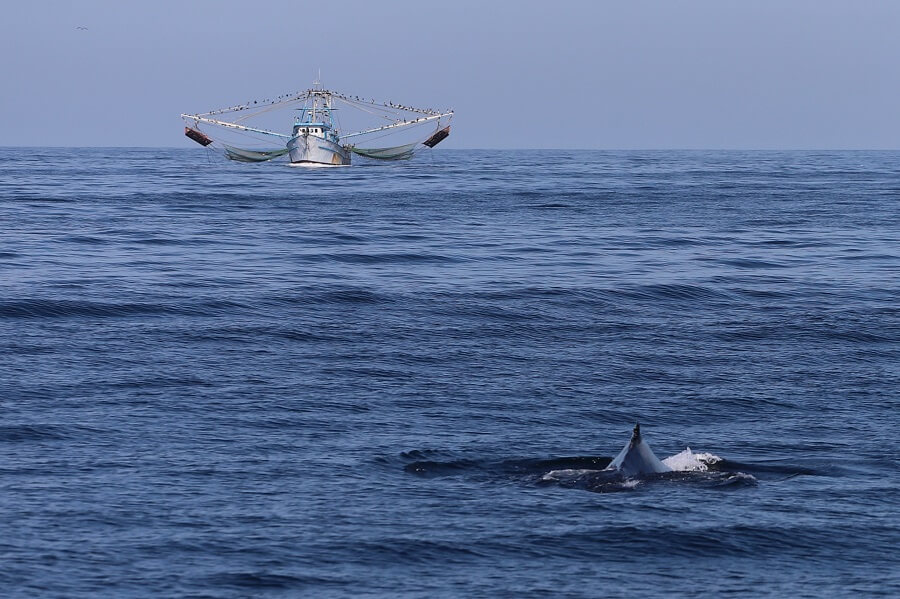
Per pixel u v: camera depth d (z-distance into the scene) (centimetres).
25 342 5844
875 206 16962
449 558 2994
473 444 4088
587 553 3039
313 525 3203
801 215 15050
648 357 5759
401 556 3000
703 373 5391
